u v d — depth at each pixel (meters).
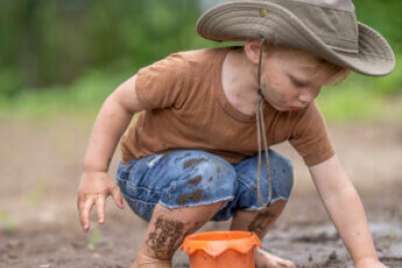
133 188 6.85
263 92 6.14
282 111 6.41
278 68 5.95
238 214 6.98
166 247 6.55
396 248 8.45
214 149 6.67
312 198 12.65
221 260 6.08
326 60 5.83
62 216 12.00
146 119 6.83
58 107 35.50
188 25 46.72
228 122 6.44
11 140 23.75
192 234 6.45
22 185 15.29
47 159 19.12
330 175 6.71
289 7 5.92
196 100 6.43
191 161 6.37
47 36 51.50
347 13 5.94
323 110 27.00
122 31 50.50
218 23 6.18
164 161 6.54
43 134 25.25
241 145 6.58
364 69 5.84
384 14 21.41
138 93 6.48
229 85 6.34
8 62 51.78
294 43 5.75
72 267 8.12
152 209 6.76
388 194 12.70
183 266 7.83
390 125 23.17
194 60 6.47
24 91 48.41
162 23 46.81
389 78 29.22
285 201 6.94
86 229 6.41
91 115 31.56
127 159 7.05
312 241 9.17
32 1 50.16
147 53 46.06
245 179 6.75
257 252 7.26
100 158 6.55
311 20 5.88
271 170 6.78
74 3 52.66
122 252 8.98
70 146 21.78
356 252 6.59
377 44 6.24
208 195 6.29
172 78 6.42
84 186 6.53
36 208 12.71
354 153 18.25
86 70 48.94
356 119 25.30
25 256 8.92
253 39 6.02
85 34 52.59
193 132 6.58
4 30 50.75
